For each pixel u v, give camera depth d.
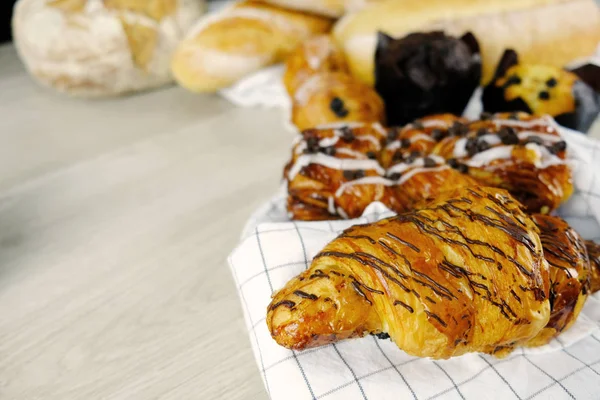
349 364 0.40
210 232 0.53
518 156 0.46
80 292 0.48
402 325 0.38
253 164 0.59
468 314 0.38
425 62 0.56
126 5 0.70
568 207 0.48
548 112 0.54
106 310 0.47
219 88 0.69
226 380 0.43
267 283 0.42
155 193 0.57
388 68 0.57
